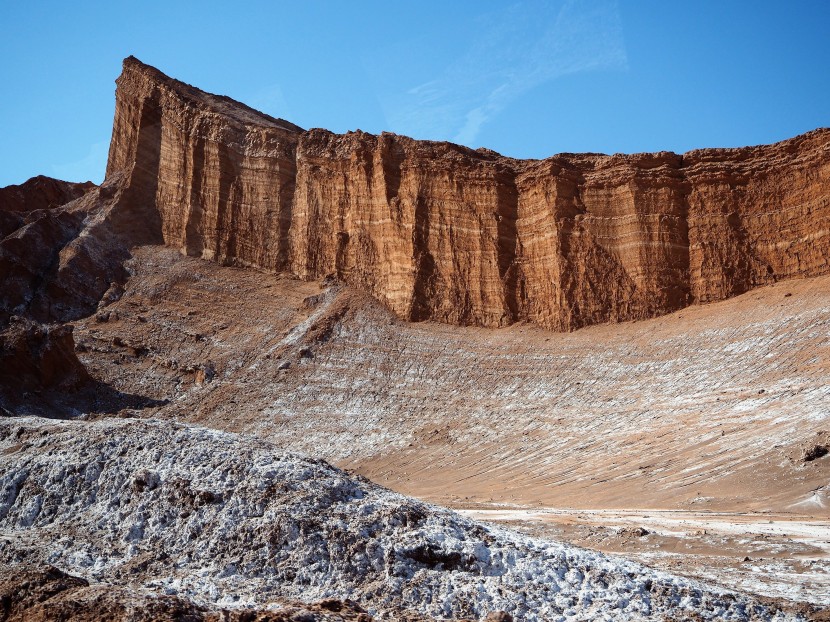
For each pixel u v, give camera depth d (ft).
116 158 349.00
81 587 65.16
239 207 311.06
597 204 264.52
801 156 242.99
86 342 256.11
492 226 273.54
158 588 66.49
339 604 60.95
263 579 69.36
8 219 303.48
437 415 214.28
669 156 264.52
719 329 218.18
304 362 245.45
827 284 220.43
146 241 317.42
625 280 251.19
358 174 296.30
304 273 294.66
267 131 318.65
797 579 83.61
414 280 270.87
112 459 88.89
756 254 242.58
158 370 249.34
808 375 175.94
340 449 203.82
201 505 77.82
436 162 286.46
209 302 283.38
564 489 156.56
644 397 197.26
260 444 88.38
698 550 100.17
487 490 165.07
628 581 68.28
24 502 88.17
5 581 67.26
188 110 327.88
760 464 141.59
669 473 150.71
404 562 68.74
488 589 66.18
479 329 259.80
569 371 222.48
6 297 268.41
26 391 219.00
